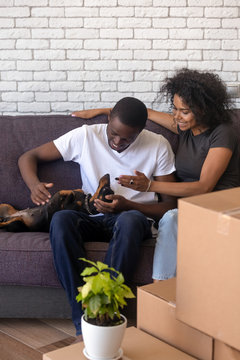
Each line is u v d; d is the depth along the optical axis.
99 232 2.27
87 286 1.29
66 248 2.00
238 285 1.15
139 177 2.19
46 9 2.84
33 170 2.41
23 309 2.17
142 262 2.09
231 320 1.19
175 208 2.36
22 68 2.92
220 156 2.26
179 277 1.30
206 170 2.27
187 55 2.89
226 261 1.17
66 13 2.85
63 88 2.95
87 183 2.44
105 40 2.88
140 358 1.35
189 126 2.33
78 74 2.93
